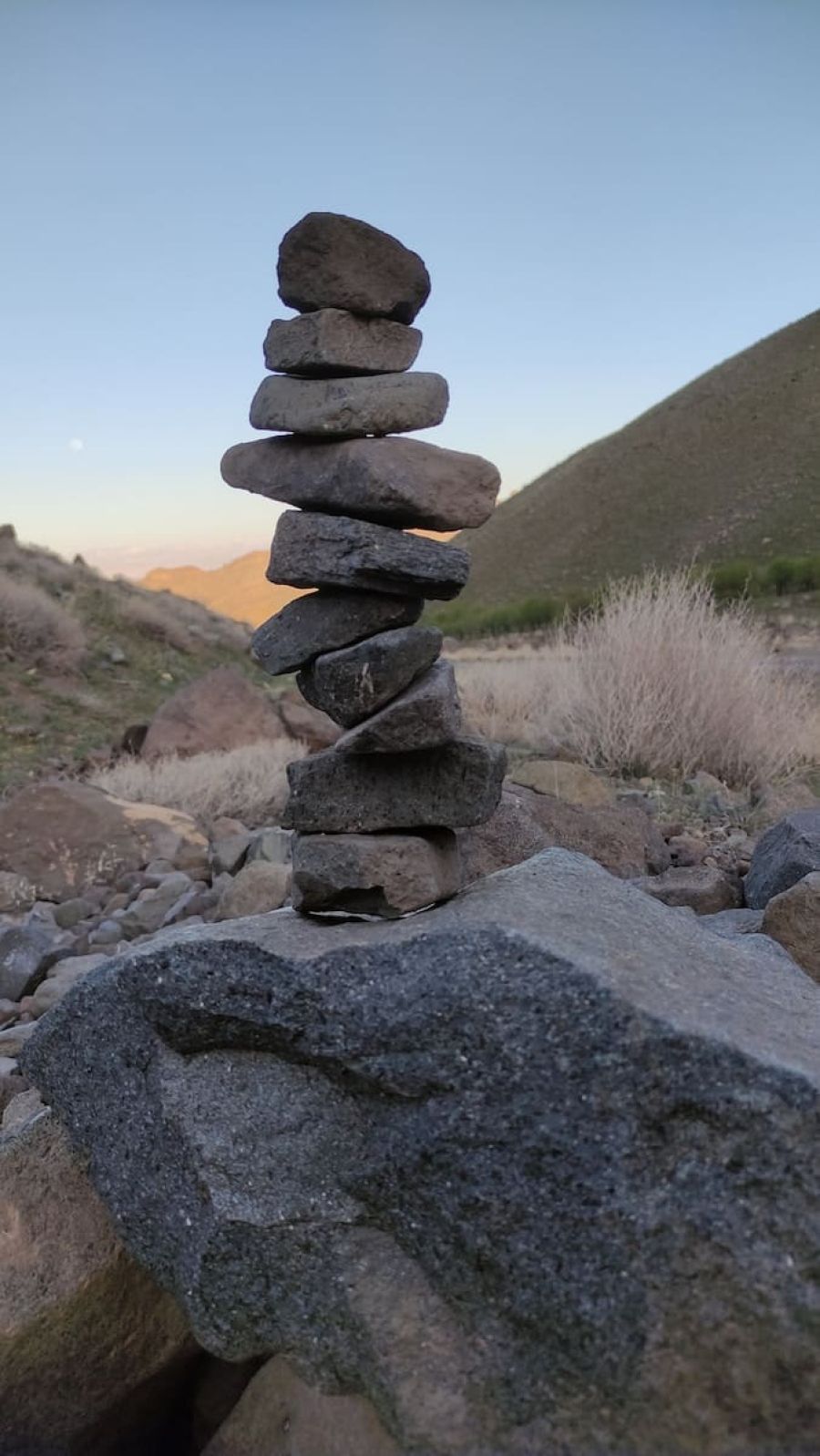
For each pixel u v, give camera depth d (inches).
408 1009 93.2
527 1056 88.9
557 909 109.3
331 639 114.0
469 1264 89.1
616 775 338.3
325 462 111.3
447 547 110.1
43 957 224.4
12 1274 107.8
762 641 405.4
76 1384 108.8
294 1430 95.3
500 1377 87.0
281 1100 99.6
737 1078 84.1
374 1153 94.1
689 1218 82.4
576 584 2068.2
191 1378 117.3
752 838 279.9
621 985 90.0
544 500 2583.7
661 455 2421.3
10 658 591.5
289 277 111.8
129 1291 110.3
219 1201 96.5
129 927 255.0
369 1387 91.2
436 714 105.2
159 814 316.2
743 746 336.2
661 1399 81.4
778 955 132.6
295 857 113.0
